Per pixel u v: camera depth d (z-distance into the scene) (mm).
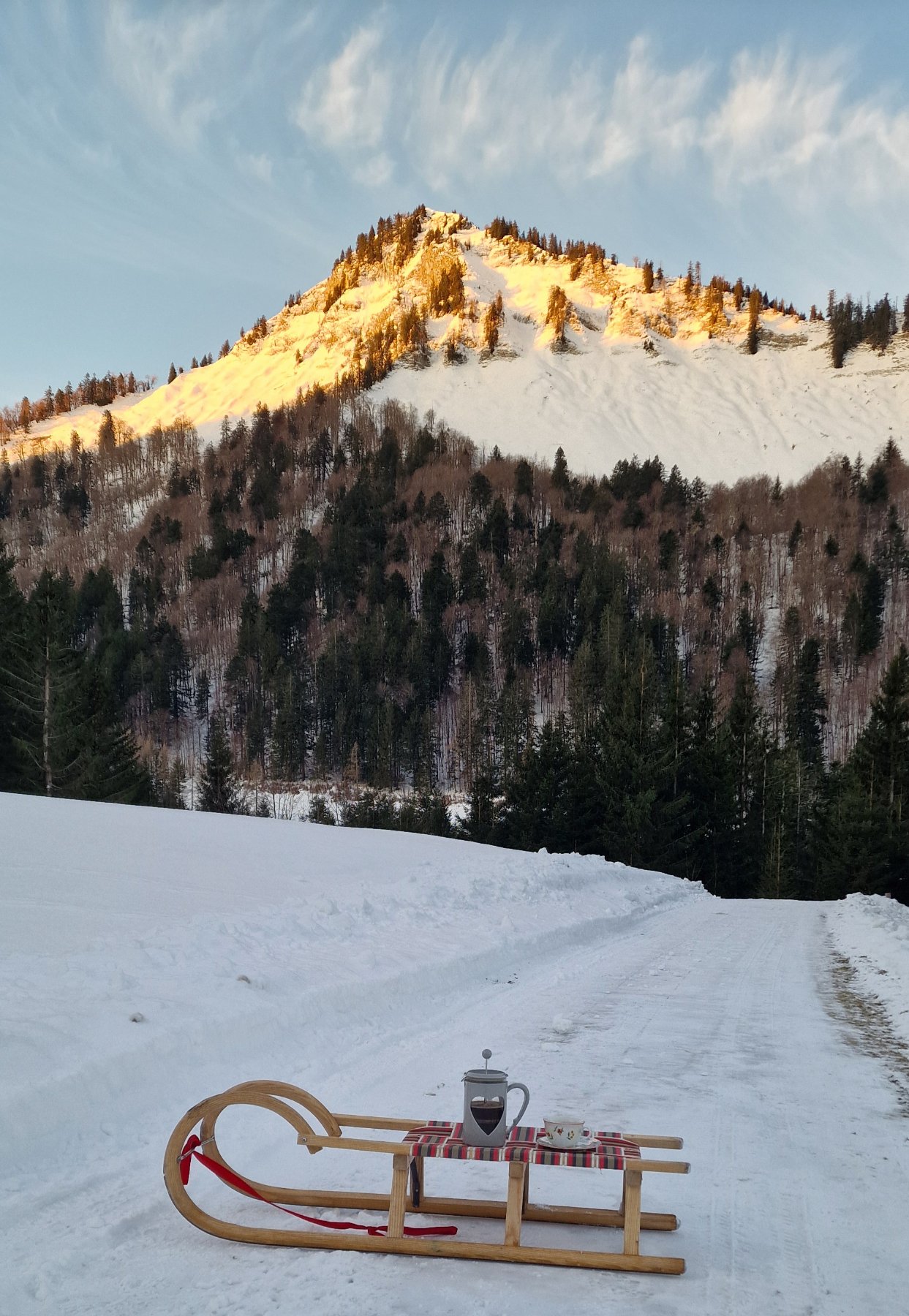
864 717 118688
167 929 10297
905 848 45469
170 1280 3922
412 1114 6086
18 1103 5363
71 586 157625
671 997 10820
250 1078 6816
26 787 42531
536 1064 7512
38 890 12352
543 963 13156
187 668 134875
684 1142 5723
